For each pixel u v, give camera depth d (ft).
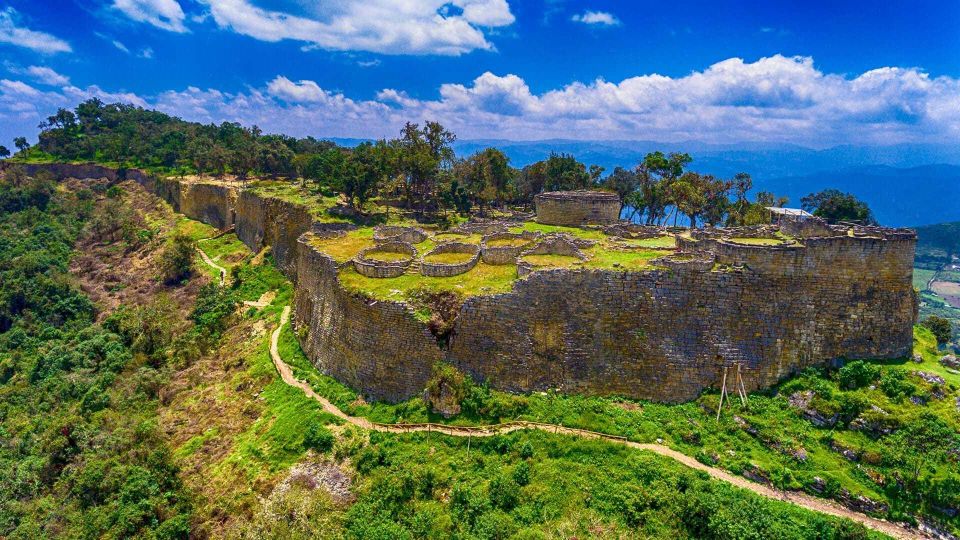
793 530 97.25
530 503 105.91
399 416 131.75
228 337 204.64
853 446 110.22
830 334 131.03
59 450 153.07
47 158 529.04
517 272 148.05
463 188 336.08
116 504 124.88
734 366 130.00
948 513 97.96
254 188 347.56
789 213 217.15
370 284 152.35
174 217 391.04
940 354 137.59
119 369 202.69
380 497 111.75
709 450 115.24
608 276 135.23
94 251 352.49
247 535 107.86
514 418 124.77
